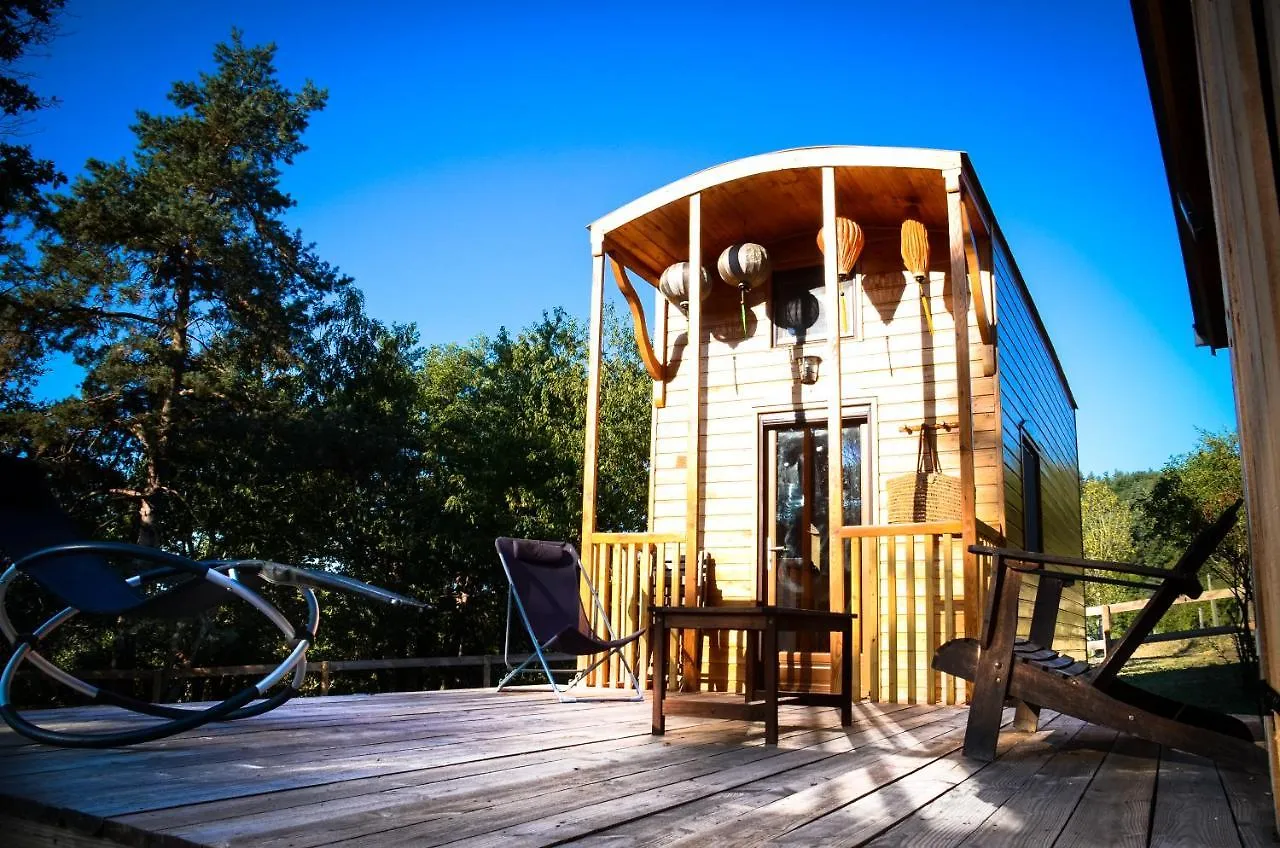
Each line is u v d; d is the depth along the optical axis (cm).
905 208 734
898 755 331
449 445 2106
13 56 1330
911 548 605
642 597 704
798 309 822
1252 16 193
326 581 339
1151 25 363
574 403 2227
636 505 2142
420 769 275
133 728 351
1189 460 1664
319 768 270
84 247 1557
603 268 763
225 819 195
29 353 1515
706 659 754
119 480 1550
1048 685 317
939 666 344
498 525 2067
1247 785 267
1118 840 193
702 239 825
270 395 1686
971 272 692
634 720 451
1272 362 183
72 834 196
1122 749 349
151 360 1567
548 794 237
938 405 736
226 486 1666
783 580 779
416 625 1992
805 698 435
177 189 1611
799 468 795
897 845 186
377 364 1969
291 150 1808
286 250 1784
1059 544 1085
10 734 330
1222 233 232
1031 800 240
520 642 1870
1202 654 1503
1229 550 1150
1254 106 190
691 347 694
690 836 190
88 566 365
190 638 1561
